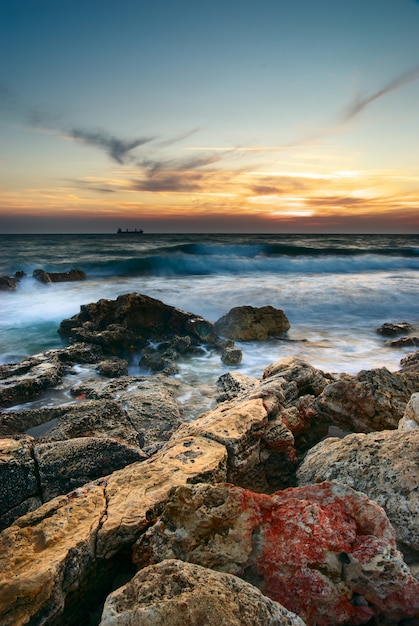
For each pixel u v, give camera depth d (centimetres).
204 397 1092
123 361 1389
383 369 750
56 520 392
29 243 8300
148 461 549
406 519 402
